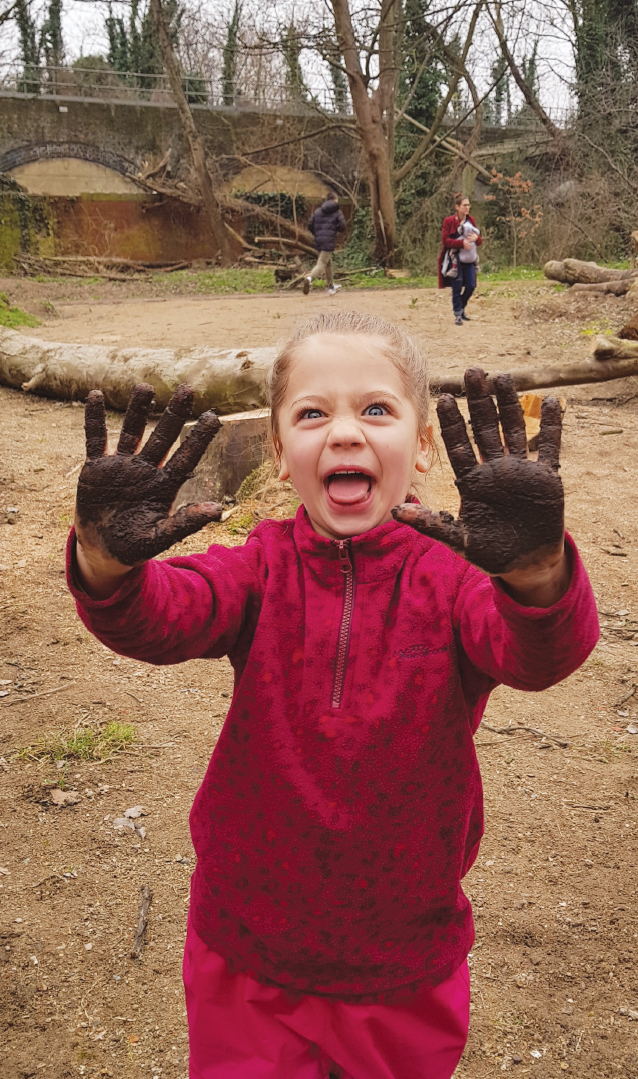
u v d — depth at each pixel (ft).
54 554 16.29
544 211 71.97
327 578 4.48
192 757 10.98
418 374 4.77
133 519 3.54
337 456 4.36
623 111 70.38
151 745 11.20
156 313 48.14
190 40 86.69
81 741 11.13
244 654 4.65
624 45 72.54
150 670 12.99
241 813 4.49
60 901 8.77
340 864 4.38
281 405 4.67
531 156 77.97
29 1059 7.16
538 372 25.02
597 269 45.19
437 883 4.50
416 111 83.41
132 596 3.86
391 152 75.31
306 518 4.74
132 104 82.89
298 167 86.33
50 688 12.46
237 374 22.08
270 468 17.80
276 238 82.23
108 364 24.58
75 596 3.84
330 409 4.42
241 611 4.54
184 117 79.56
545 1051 7.22
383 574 4.45
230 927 4.58
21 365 26.27
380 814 4.32
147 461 3.59
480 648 4.10
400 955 4.52
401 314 41.91
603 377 25.00
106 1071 7.07
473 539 3.34
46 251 81.35
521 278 60.34
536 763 10.93
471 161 75.10
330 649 4.40
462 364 29.43
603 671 12.92
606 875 9.09
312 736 4.34
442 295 51.11
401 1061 4.66
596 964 8.04
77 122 81.15
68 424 23.84
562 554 3.43
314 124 85.76
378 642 4.38
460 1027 4.72
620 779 10.57
